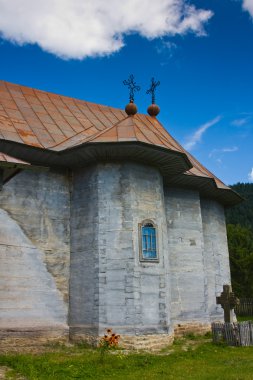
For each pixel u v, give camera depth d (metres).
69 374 9.29
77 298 14.12
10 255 13.43
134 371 9.77
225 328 14.05
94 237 14.19
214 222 20.30
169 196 17.98
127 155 14.61
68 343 13.74
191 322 16.91
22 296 13.36
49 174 15.06
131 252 13.77
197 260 17.92
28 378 9.02
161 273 14.27
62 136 15.84
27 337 13.10
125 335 13.07
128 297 13.40
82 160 14.94
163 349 13.20
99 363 10.47
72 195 15.30
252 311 29.59
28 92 18.17
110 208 14.32
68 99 19.33
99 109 19.91
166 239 15.34
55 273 14.25
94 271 13.87
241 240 45.91
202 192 19.61
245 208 73.44
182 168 15.90
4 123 14.92
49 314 13.77
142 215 14.43
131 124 15.43
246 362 10.66
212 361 10.98
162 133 18.47
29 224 14.11
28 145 13.90
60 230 14.77
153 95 21.14
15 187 14.13
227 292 14.76
